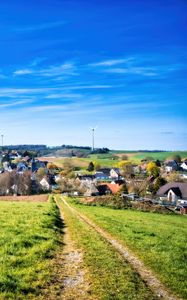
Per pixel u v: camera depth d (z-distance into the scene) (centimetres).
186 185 11362
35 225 3048
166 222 5047
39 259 1923
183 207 7825
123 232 3219
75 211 5500
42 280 1596
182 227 4572
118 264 1945
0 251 2016
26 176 13538
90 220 4162
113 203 7362
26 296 1409
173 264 2089
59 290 1509
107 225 3628
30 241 2319
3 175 13388
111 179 19550
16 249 2097
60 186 14750
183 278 1833
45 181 15312
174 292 1611
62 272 1753
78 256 2094
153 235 3234
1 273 1616
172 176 15925
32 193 13650
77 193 13175
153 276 1825
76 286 1564
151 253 2334
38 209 4788
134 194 11281
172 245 2748
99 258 2044
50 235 2634
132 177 17525
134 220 4656
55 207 5666
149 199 10025
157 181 12456
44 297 1421
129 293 1518
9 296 1384
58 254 2106
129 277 1720
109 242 2638
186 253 2497
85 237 2733
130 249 2438
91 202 7544
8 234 2522
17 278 1579
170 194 11112
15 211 4262
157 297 1528
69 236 2814
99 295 1464
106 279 1662
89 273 1739
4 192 13125
